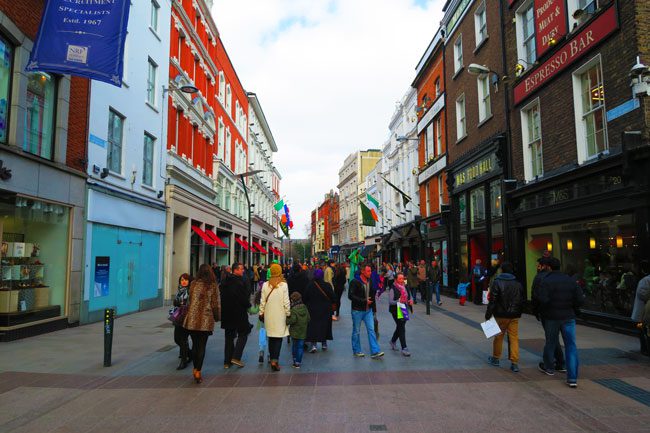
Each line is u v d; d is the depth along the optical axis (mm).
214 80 27703
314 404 5578
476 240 19344
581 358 7746
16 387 6359
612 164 9867
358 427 4809
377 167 46375
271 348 7402
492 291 7211
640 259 9141
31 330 10367
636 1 9430
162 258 18531
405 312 8484
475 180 18406
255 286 22656
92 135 13031
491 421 4953
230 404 5609
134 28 15953
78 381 6680
